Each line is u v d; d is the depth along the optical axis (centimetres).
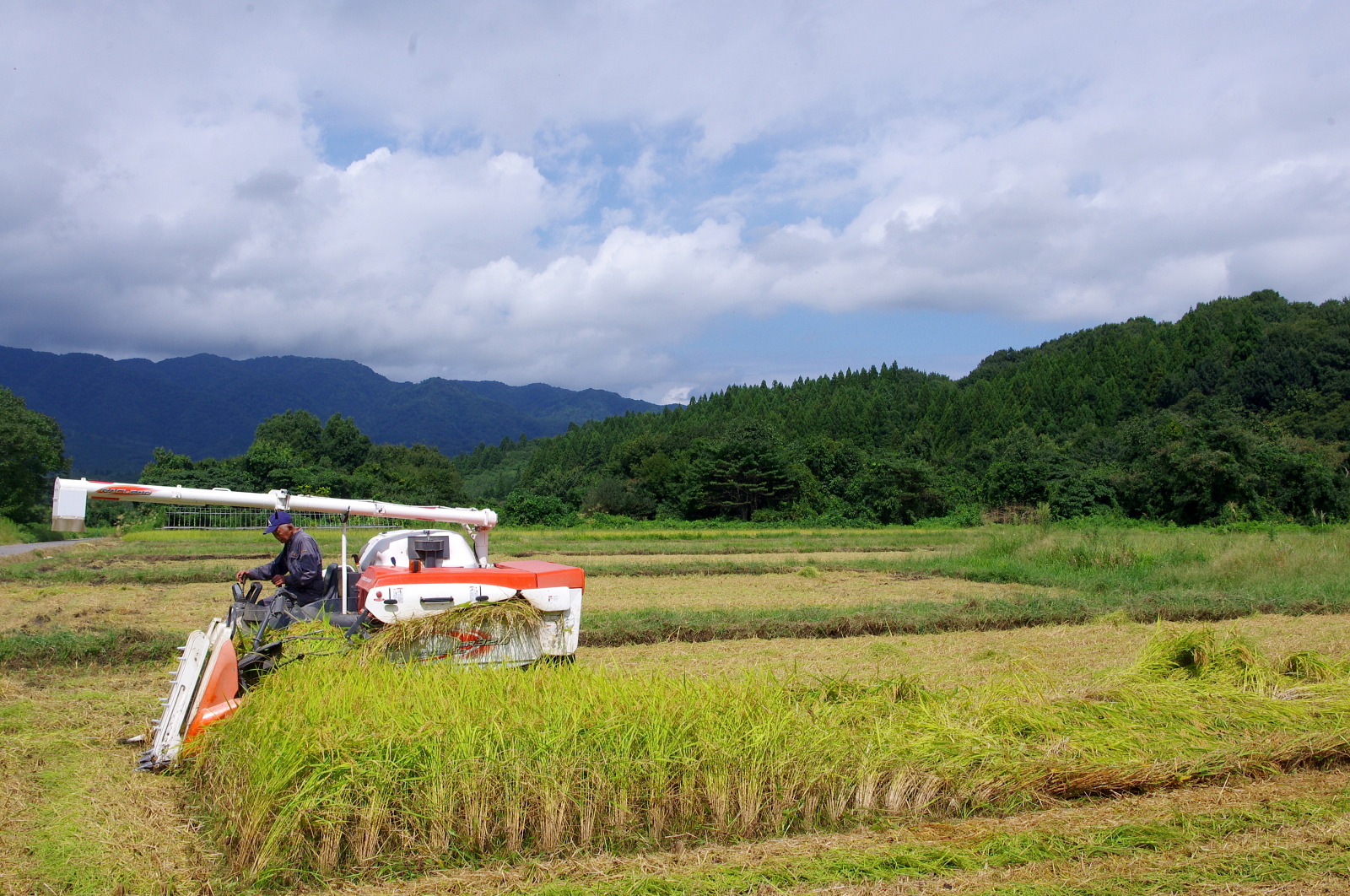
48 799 490
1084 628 1214
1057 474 4878
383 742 464
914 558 2445
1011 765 529
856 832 478
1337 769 577
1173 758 557
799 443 7006
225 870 421
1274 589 1593
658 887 399
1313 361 8831
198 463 5906
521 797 454
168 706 548
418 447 10300
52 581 1703
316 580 734
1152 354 11488
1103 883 401
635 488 7275
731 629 1162
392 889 409
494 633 672
